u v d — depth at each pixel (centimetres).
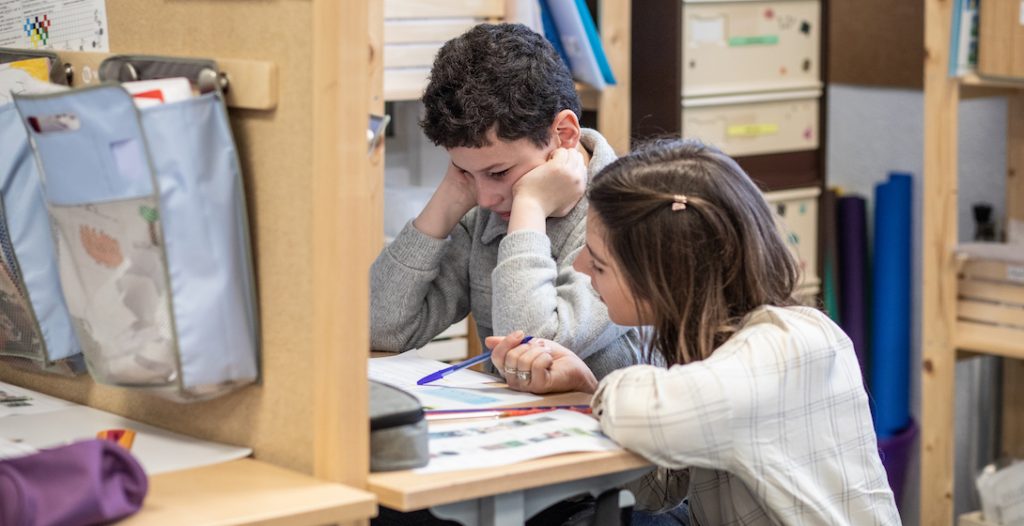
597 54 293
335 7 121
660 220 153
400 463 128
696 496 164
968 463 340
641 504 185
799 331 149
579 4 288
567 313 184
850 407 154
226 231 130
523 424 146
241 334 132
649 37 313
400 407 129
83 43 164
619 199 156
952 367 288
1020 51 267
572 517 150
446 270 213
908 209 357
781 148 326
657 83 312
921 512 297
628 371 144
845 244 363
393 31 269
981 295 282
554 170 190
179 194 127
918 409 368
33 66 166
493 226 206
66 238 136
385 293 207
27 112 135
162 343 129
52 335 157
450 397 162
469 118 185
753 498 154
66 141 131
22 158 153
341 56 122
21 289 159
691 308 154
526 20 282
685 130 312
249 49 131
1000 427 329
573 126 195
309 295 127
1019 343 276
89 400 161
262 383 134
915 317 367
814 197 333
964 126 343
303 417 129
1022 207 313
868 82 372
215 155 129
